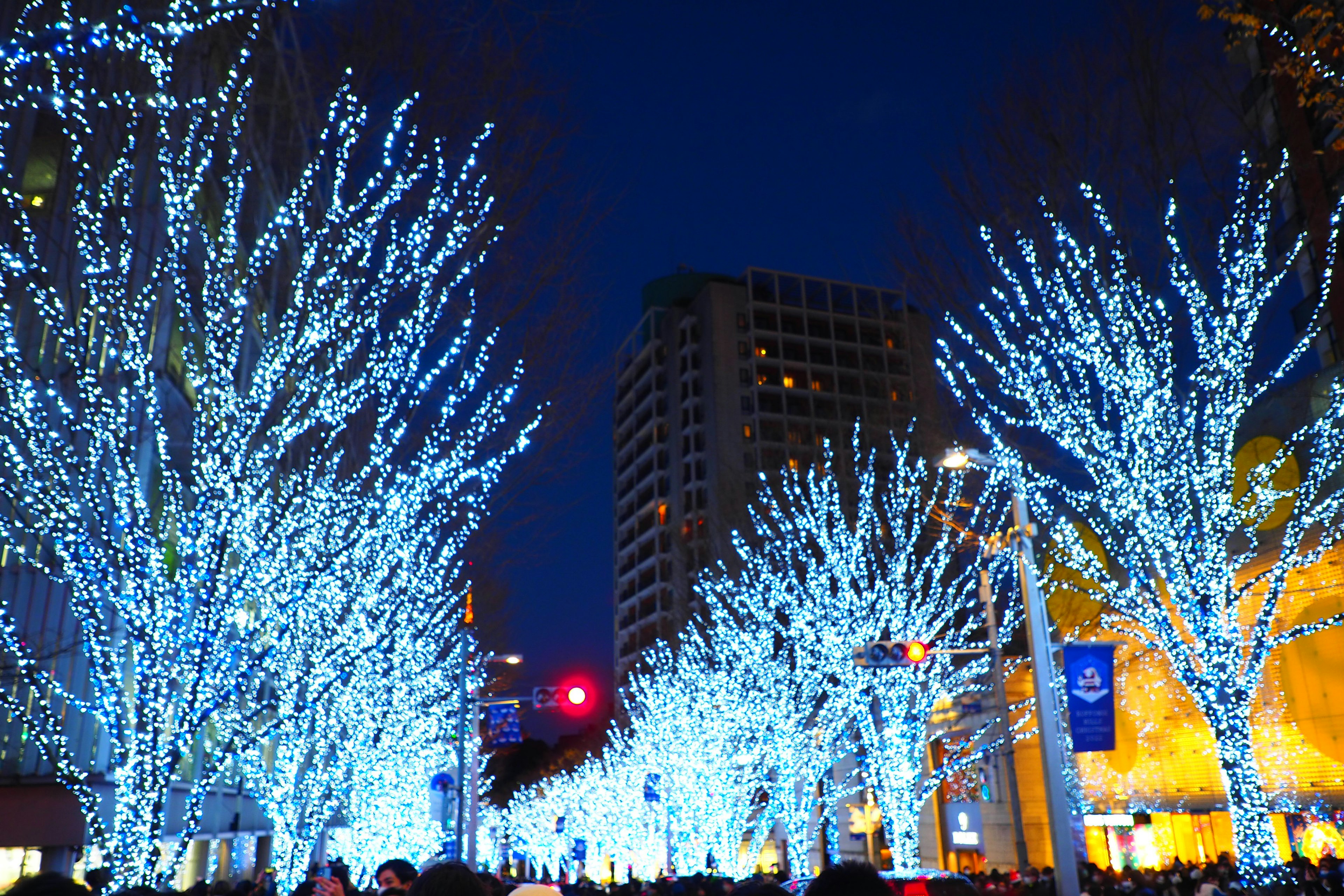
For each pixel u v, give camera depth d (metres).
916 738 21.92
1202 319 11.84
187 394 16.23
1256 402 21.08
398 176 9.83
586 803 53.84
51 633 18.17
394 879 5.89
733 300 86.38
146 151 9.87
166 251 9.63
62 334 9.42
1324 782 20.58
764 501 26.19
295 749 17.38
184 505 10.38
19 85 10.32
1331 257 12.16
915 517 21.47
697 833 29.12
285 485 11.39
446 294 10.20
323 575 12.50
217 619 10.27
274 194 10.77
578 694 20.25
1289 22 9.36
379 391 11.11
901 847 21.22
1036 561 18.67
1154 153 11.72
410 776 27.92
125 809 10.07
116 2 8.69
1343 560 20.14
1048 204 12.09
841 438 24.08
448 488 12.20
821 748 26.14
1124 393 12.02
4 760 18.47
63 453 10.11
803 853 26.05
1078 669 13.36
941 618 21.84
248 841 29.25
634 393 98.38
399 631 15.58
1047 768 13.23
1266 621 12.95
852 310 87.88
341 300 9.90
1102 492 12.90
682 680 31.20
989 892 16.69
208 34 9.25
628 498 98.38
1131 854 25.56
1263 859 11.88
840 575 22.14
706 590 30.59
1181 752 24.27
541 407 12.13
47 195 10.84
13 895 4.08
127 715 11.73
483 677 27.31
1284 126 12.20
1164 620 12.94
